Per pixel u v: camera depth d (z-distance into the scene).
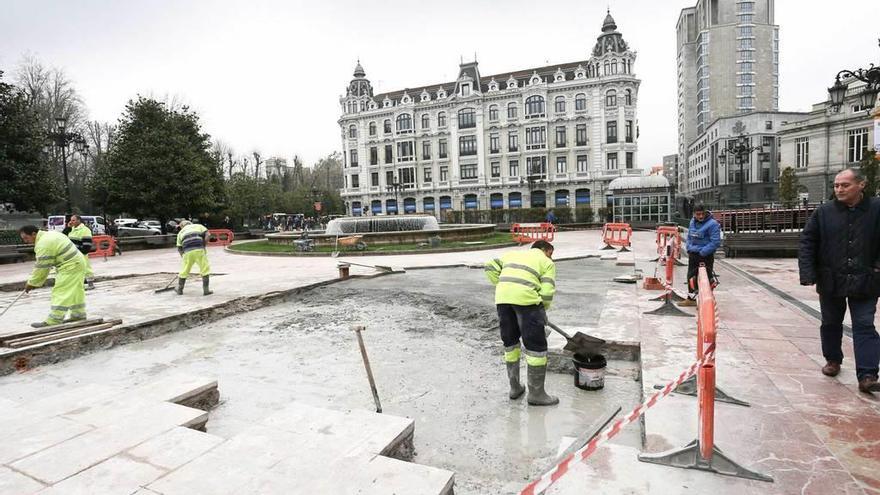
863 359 3.68
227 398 4.66
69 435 3.17
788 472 2.66
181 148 27.56
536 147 55.12
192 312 7.71
